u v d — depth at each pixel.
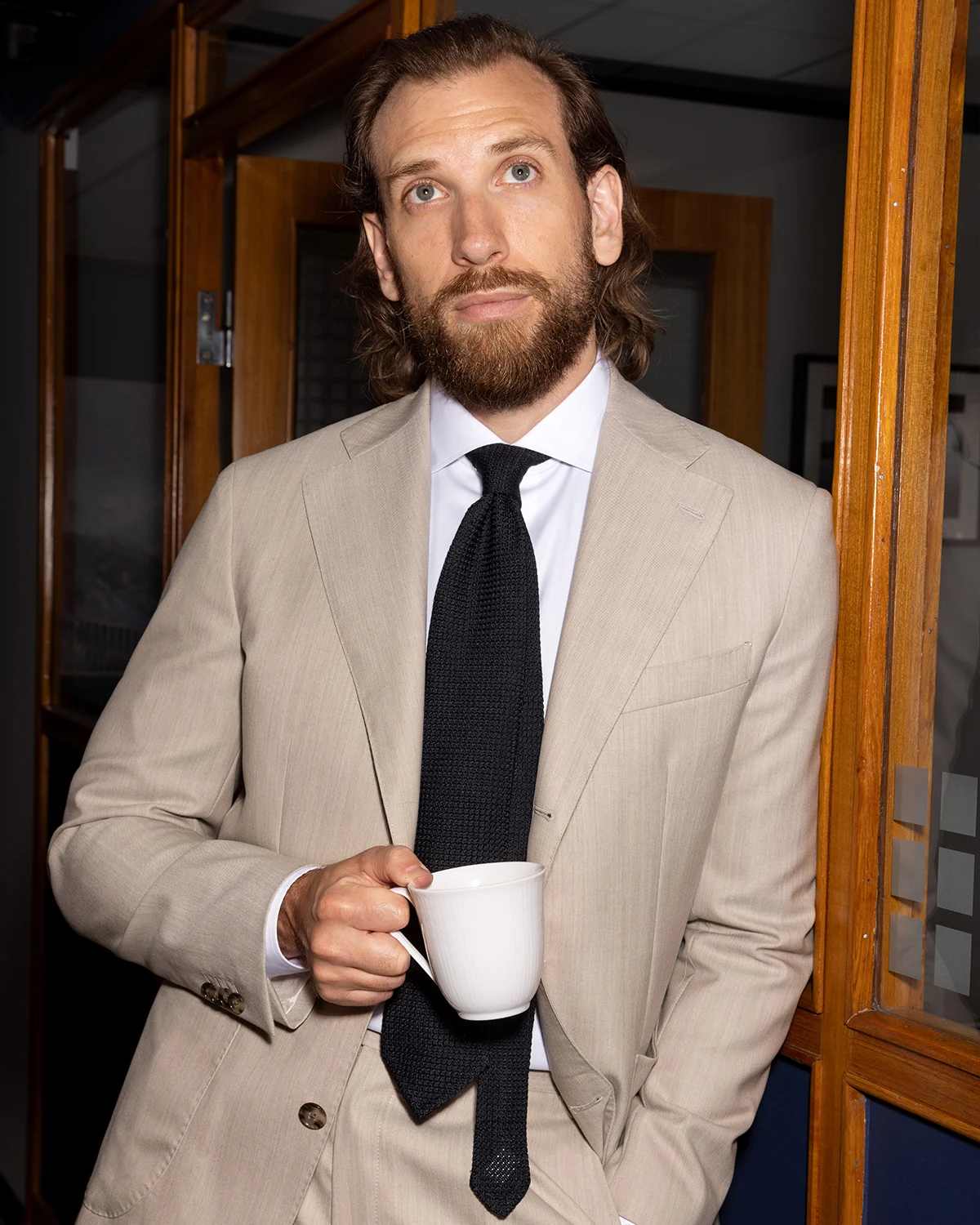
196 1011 1.19
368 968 0.97
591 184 1.28
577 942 1.06
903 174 1.15
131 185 2.78
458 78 1.15
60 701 3.20
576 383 1.20
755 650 1.10
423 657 1.12
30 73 3.44
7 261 3.59
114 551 2.85
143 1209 1.15
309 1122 1.08
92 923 1.20
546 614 1.16
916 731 1.16
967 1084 1.06
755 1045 1.12
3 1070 3.51
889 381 1.16
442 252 1.16
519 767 1.08
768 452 2.84
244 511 1.24
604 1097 1.06
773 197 2.79
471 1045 1.05
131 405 2.75
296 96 2.05
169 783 1.22
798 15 2.17
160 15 2.54
